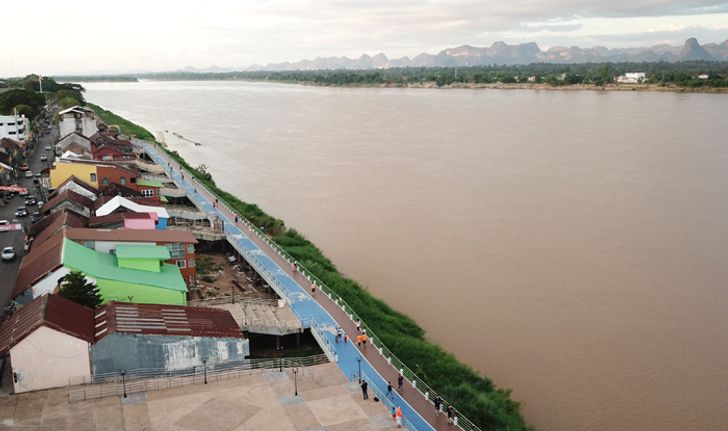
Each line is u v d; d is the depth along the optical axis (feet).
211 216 319.47
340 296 227.81
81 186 309.63
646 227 331.77
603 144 588.50
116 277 197.16
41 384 152.76
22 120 514.27
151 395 152.46
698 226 332.60
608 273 269.03
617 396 179.42
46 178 358.64
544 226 335.47
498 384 184.65
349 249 301.63
